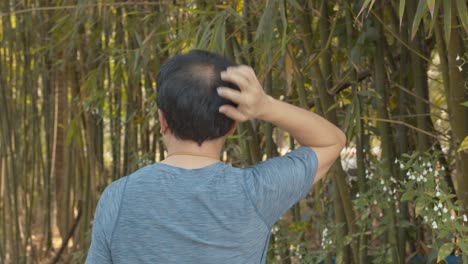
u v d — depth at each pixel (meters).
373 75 2.46
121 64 3.28
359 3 2.15
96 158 3.92
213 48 1.99
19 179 4.29
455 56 1.75
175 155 1.15
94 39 3.18
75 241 4.32
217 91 1.08
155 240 1.10
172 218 1.10
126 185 1.13
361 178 2.27
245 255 1.13
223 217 1.11
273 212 1.16
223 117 1.12
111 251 1.12
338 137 1.24
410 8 2.15
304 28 2.21
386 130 2.18
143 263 1.10
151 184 1.12
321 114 2.31
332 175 2.32
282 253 2.57
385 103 2.20
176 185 1.11
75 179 4.32
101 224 1.12
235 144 2.94
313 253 2.56
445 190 1.83
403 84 2.33
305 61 2.49
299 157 1.19
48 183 4.33
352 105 2.11
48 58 3.99
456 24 1.72
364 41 2.15
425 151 2.11
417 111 2.16
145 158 3.41
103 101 3.32
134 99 3.57
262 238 1.16
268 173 1.15
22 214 5.37
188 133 1.13
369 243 2.51
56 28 3.28
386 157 2.18
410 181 1.87
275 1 1.86
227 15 2.04
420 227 2.48
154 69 3.19
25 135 4.23
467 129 1.81
